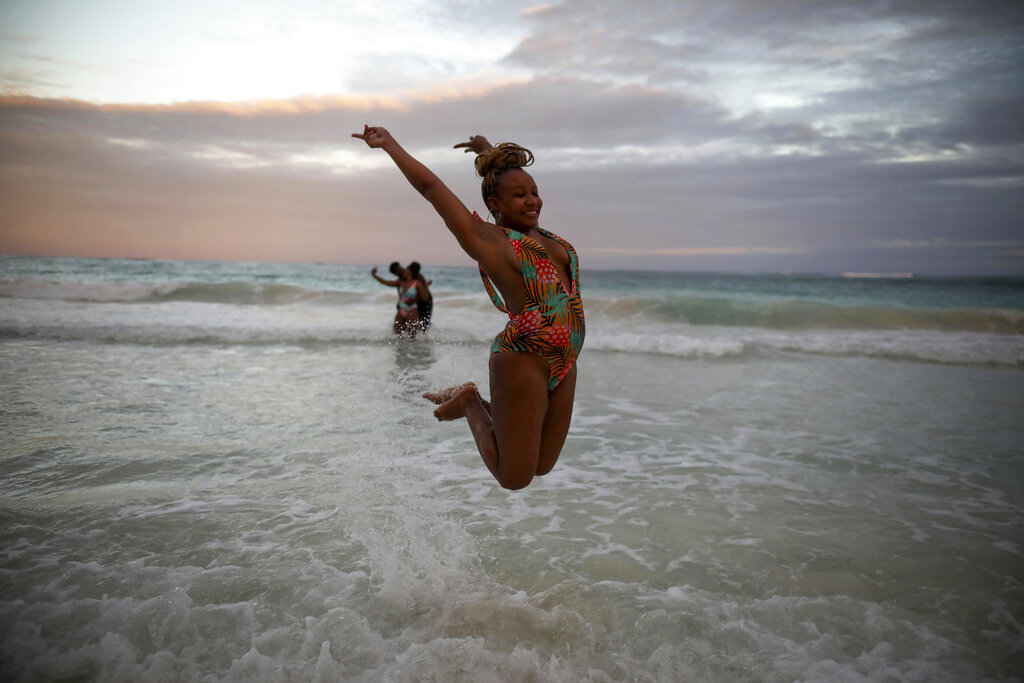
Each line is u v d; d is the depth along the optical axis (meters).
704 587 3.05
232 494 4.08
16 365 8.15
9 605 2.77
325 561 3.22
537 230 2.69
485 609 2.83
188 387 7.20
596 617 2.80
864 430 5.98
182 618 2.71
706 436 5.71
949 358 10.39
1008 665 2.49
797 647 2.60
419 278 12.38
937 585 3.10
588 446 5.36
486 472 4.60
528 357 2.53
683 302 16.70
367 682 2.36
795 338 12.34
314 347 10.53
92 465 4.55
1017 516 3.97
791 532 3.68
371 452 4.99
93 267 40.28
